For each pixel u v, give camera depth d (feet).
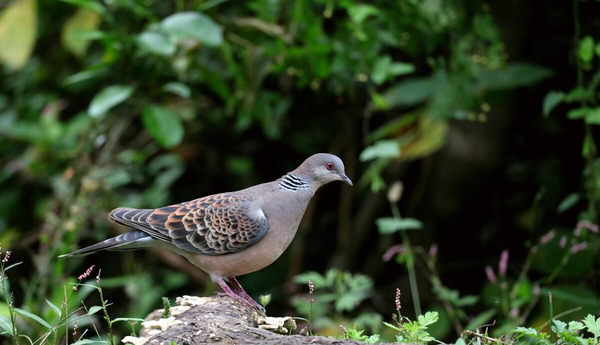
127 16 39.93
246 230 25.58
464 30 37.76
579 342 18.86
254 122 49.52
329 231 51.24
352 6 34.58
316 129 48.57
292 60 37.65
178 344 18.86
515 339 21.01
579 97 34.19
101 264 49.85
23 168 46.24
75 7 43.24
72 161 42.52
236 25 38.40
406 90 39.29
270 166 50.96
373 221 47.39
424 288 46.80
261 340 18.75
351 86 41.32
